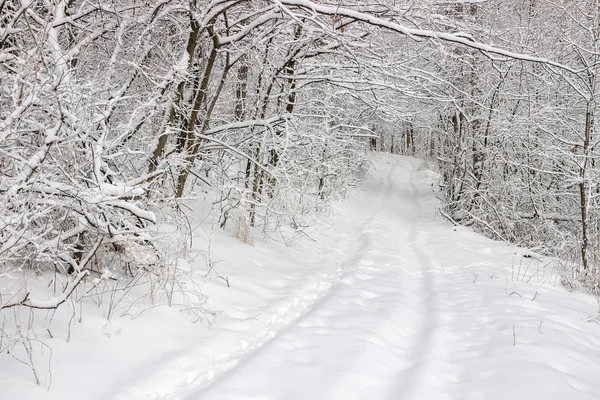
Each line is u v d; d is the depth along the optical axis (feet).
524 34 39.19
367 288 21.91
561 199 39.99
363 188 74.49
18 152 13.16
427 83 25.81
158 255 15.34
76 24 18.25
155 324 13.93
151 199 16.28
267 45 26.78
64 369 10.46
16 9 14.98
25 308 12.38
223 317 16.05
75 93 13.51
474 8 34.78
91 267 15.37
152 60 23.22
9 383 9.43
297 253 29.04
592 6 29.58
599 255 27.02
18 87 12.23
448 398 11.52
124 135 15.74
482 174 45.50
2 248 11.16
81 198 12.73
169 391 10.98
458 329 16.79
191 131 23.00
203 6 21.30
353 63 26.35
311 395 10.84
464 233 40.42
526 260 31.07
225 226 27.63
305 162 36.76
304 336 14.87
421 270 28.04
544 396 10.98
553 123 37.63
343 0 22.22
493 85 42.42
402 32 17.26
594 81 28.45
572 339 15.35
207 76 23.15
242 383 11.22
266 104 29.50
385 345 14.73
